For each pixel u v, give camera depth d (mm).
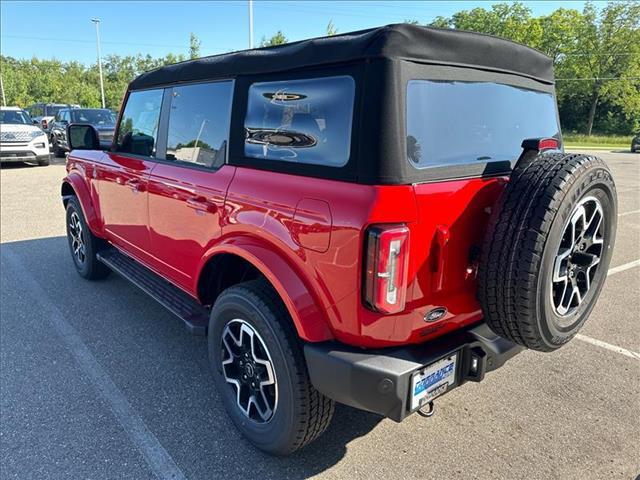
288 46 2219
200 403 2930
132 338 3756
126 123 3824
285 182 2178
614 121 49125
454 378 2188
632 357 3527
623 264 5793
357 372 1941
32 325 3969
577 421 2777
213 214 2627
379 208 1786
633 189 12188
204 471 2381
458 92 2117
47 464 2402
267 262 2215
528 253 1892
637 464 2434
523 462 2449
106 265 4648
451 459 2475
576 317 2242
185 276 3121
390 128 1814
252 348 2381
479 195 2098
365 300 1860
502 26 54375
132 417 2785
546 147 2156
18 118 14547
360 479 2338
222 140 2658
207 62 2775
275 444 2354
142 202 3477
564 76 49844
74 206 4754
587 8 49094
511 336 2096
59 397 2967
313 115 2082
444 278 2033
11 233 6949
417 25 1898
